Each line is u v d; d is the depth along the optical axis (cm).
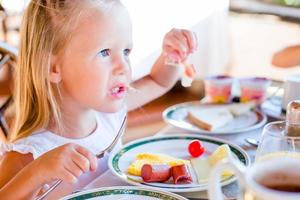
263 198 47
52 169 75
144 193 77
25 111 99
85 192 77
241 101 134
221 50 318
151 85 129
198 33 304
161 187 81
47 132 99
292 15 342
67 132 101
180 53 106
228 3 330
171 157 93
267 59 324
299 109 90
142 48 284
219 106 129
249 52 333
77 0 92
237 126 116
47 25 93
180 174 82
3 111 126
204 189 79
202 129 114
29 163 85
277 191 47
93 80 92
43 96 96
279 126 77
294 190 49
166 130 117
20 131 98
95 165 77
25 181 77
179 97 323
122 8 95
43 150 95
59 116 99
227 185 80
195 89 324
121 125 113
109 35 91
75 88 94
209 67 316
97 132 107
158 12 288
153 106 307
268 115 122
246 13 352
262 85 130
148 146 102
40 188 84
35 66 95
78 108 101
